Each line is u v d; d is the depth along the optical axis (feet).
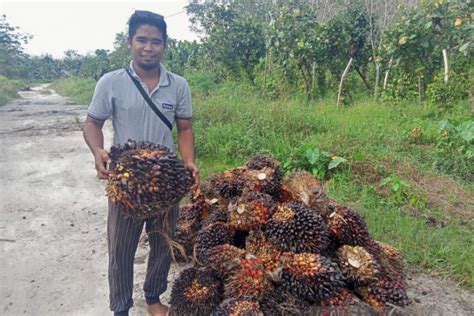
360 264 9.10
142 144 8.29
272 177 11.17
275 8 50.49
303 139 23.07
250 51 49.37
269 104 31.09
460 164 19.29
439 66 34.12
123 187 7.63
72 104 61.67
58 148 28.96
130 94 8.64
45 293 11.26
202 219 12.06
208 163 21.49
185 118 9.48
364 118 28.12
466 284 10.99
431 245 12.50
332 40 37.76
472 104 27.99
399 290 9.07
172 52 70.44
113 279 9.02
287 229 9.23
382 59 36.55
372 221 13.91
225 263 9.26
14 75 147.33
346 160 18.71
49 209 17.38
